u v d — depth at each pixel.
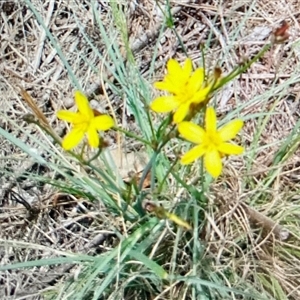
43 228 0.24
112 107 0.25
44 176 0.25
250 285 0.21
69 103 0.26
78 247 0.24
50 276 0.23
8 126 0.26
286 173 0.23
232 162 0.24
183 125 0.16
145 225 0.20
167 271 0.22
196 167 0.22
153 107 0.16
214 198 0.22
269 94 0.23
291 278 0.22
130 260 0.21
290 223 0.23
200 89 0.16
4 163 0.25
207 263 0.21
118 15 0.24
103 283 0.19
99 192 0.21
